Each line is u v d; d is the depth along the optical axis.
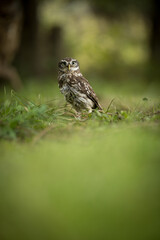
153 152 5.57
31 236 3.17
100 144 6.30
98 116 8.94
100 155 5.56
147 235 3.12
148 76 30.52
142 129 7.32
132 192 3.91
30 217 3.46
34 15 28.16
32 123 8.02
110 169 4.77
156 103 11.09
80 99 10.86
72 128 7.71
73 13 37.06
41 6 33.94
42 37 33.12
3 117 8.48
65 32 39.50
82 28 40.84
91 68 38.19
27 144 6.68
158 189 3.98
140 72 33.19
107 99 14.89
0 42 19.88
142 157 5.31
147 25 39.50
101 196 3.82
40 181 4.43
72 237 3.13
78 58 39.44
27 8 27.77
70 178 4.48
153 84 25.16
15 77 21.47
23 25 27.89
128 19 39.12
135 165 4.90
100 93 17.08
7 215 3.54
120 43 40.56
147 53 39.88
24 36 28.05
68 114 9.36
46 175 4.67
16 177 4.65
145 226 3.24
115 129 7.43
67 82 10.91
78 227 3.26
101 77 34.09
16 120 7.62
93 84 23.70
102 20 40.28
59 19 36.78
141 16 37.69
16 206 3.71
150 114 9.07
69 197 3.84
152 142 6.21
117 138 6.64
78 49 39.66
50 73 31.45
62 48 33.88
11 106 9.15
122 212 3.47
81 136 7.00
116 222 3.31
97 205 3.62
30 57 28.28
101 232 3.17
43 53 32.78
